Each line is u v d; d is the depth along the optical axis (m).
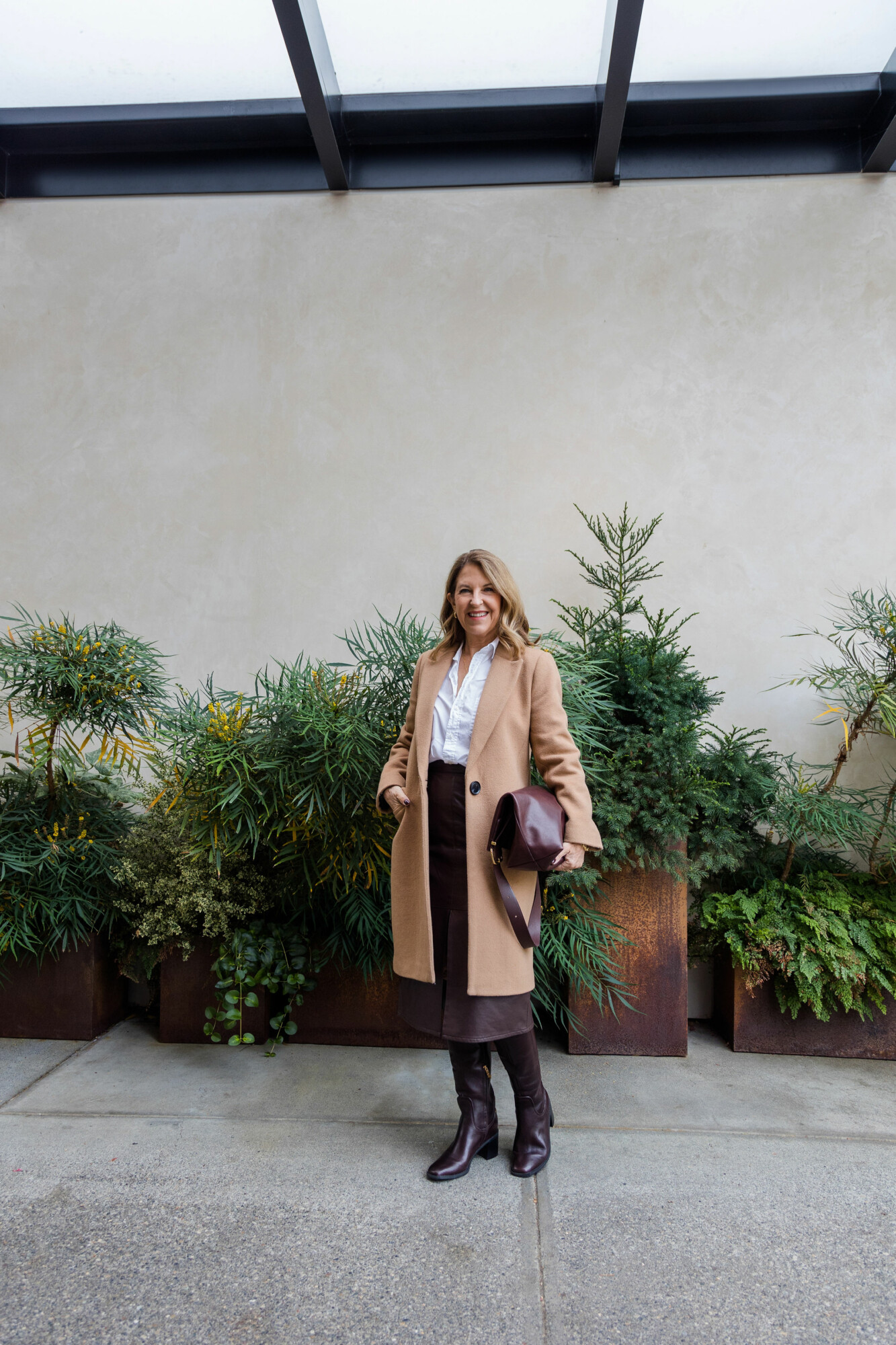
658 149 3.15
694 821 2.56
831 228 3.08
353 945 2.53
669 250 3.12
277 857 2.43
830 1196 1.77
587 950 2.49
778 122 3.09
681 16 2.77
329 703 2.30
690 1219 1.68
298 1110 2.14
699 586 3.05
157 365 3.29
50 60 3.06
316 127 2.95
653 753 2.43
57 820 2.67
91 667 2.42
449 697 1.91
